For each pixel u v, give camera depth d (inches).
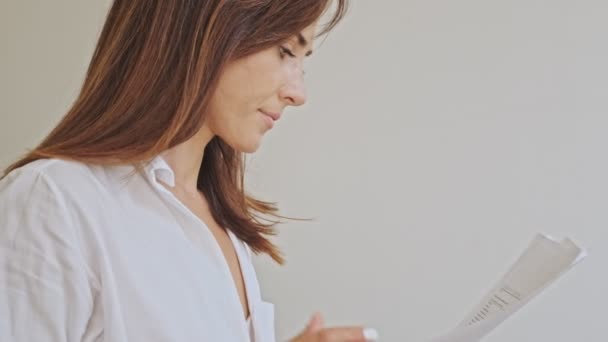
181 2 28.9
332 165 77.7
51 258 26.9
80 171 29.1
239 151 36.4
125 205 30.4
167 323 29.3
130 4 29.8
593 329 74.3
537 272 31.8
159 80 28.9
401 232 77.0
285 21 30.4
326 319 78.3
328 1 31.8
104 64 29.8
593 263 74.2
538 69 74.5
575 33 73.9
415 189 76.6
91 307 28.1
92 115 29.9
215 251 32.7
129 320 28.7
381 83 76.7
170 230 31.4
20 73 80.8
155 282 29.7
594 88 73.8
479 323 29.9
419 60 76.0
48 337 26.6
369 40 76.6
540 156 74.7
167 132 28.9
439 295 76.7
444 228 76.4
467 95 75.5
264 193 78.7
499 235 75.6
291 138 78.2
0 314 26.1
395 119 76.6
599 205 74.0
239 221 38.3
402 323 77.3
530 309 75.2
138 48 29.3
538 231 75.0
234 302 32.6
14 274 26.5
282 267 78.8
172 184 32.4
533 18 74.3
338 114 77.4
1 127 81.5
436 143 76.1
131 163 30.0
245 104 31.3
